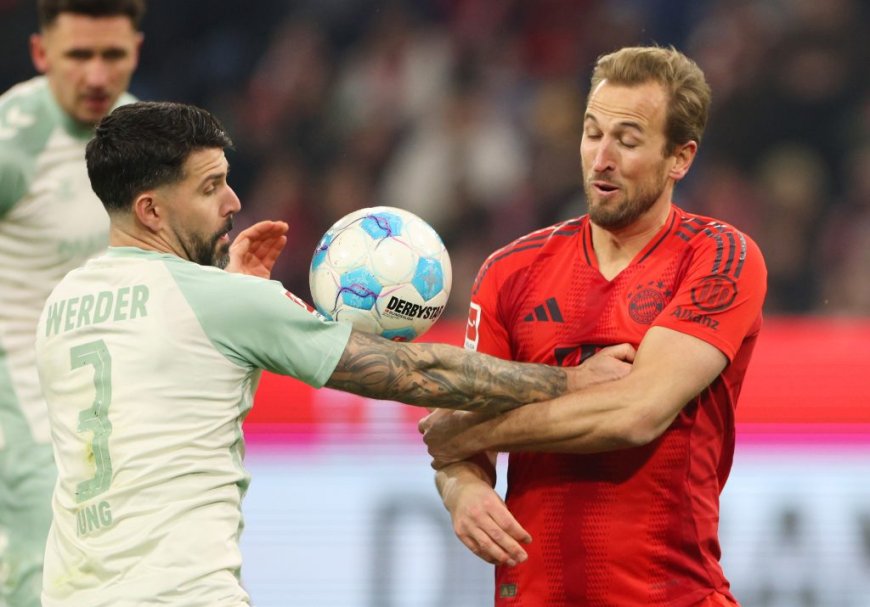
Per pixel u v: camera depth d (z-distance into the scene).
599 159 11.55
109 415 10.71
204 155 11.33
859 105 38.56
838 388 18.89
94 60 16.48
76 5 16.20
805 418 18.81
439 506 19.03
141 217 11.31
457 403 11.45
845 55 38.88
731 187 37.81
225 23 41.06
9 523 16.88
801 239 37.25
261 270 13.05
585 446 11.43
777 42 39.19
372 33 40.59
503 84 39.34
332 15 41.00
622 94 11.55
